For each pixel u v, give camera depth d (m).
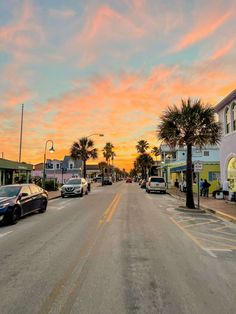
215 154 47.88
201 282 5.63
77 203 22.08
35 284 5.43
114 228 11.30
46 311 4.36
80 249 8.04
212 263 6.90
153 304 4.62
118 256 7.34
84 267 6.45
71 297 4.85
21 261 6.92
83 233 10.32
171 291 5.15
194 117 17.72
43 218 14.27
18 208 12.93
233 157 22.61
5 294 4.98
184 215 15.77
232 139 22.80
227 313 4.36
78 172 78.06
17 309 4.43
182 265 6.70
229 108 23.50
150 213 16.12
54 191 38.03
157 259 7.14
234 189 23.17
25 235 10.09
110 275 5.93
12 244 8.74
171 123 18.16
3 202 12.25
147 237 9.71
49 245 8.54
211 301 4.77
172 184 54.34
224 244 8.98
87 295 4.93
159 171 72.38
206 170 33.16
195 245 8.76
